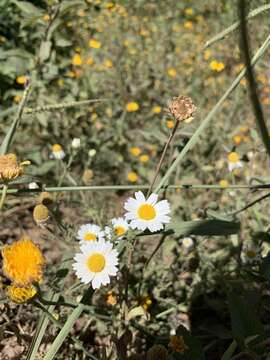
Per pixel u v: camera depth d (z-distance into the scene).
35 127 0.53
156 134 0.36
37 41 0.60
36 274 0.19
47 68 0.54
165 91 0.69
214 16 0.97
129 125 0.61
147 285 0.34
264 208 0.45
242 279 0.33
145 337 0.31
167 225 0.24
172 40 0.83
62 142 0.53
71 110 0.57
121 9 0.86
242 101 0.65
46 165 0.48
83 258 0.22
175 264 0.36
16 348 0.27
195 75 0.72
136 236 0.24
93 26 0.79
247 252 0.33
